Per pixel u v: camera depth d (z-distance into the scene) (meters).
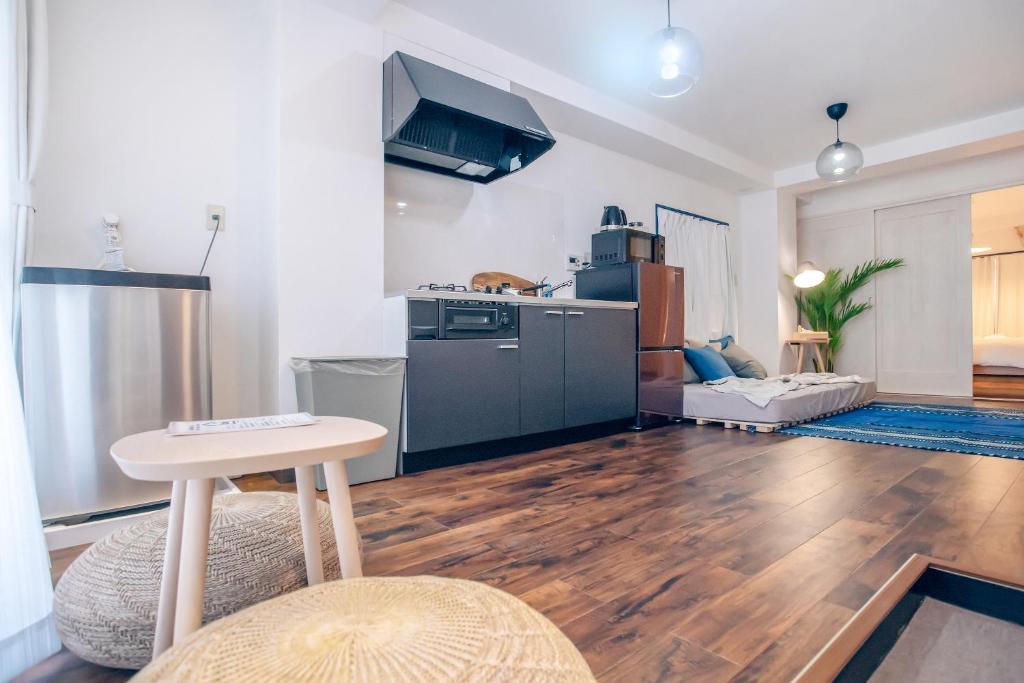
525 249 3.86
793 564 1.42
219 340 2.56
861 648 0.95
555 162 4.14
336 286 2.55
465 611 0.62
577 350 3.23
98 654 0.99
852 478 2.32
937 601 1.27
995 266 7.05
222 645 0.53
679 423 3.97
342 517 0.87
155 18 2.41
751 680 0.93
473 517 1.83
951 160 5.05
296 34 2.46
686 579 1.34
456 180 3.44
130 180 2.32
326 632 0.56
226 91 2.60
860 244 6.24
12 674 1.01
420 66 2.71
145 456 0.70
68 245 2.16
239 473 0.71
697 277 5.49
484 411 2.73
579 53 3.39
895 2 2.92
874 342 6.14
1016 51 3.44
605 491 2.14
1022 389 5.49
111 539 1.11
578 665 0.56
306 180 2.47
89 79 2.23
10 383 1.16
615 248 3.92
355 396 2.31
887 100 4.14
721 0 2.87
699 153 4.84
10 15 1.66
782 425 3.56
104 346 1.79
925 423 3.82
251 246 2.63
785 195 6.06
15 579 1.10
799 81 3.82
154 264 2.38
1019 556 1.44
